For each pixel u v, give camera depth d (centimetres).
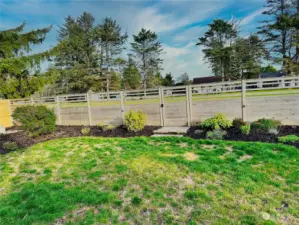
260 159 384
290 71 2130
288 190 276
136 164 399
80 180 346
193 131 674
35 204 274
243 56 2633
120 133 747
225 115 732
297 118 642
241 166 358
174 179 328
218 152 443
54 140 689
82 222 231
